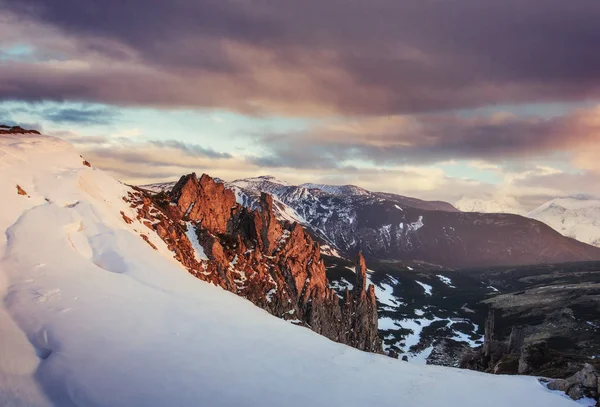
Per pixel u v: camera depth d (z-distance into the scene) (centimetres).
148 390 3681
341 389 4372
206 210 9438
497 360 10938
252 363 4444
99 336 4234
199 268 7894
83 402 3453
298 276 9606
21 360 3756
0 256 5003
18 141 6912
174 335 4594
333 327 9756
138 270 5600
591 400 4838
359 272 11781
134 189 8569
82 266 5303
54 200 6106
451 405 4494
